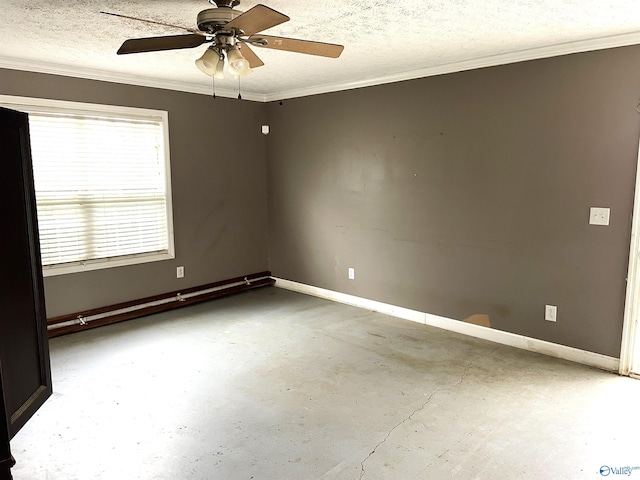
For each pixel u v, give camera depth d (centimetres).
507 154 367
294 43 238
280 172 557
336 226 507
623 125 311
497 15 266
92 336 409
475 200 391
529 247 364
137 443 248
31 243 217
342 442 248
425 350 374
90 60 373
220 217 531
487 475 221
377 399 294
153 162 468
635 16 267
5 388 194
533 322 369
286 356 364
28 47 333
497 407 283
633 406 283
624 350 324
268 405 288
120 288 456
